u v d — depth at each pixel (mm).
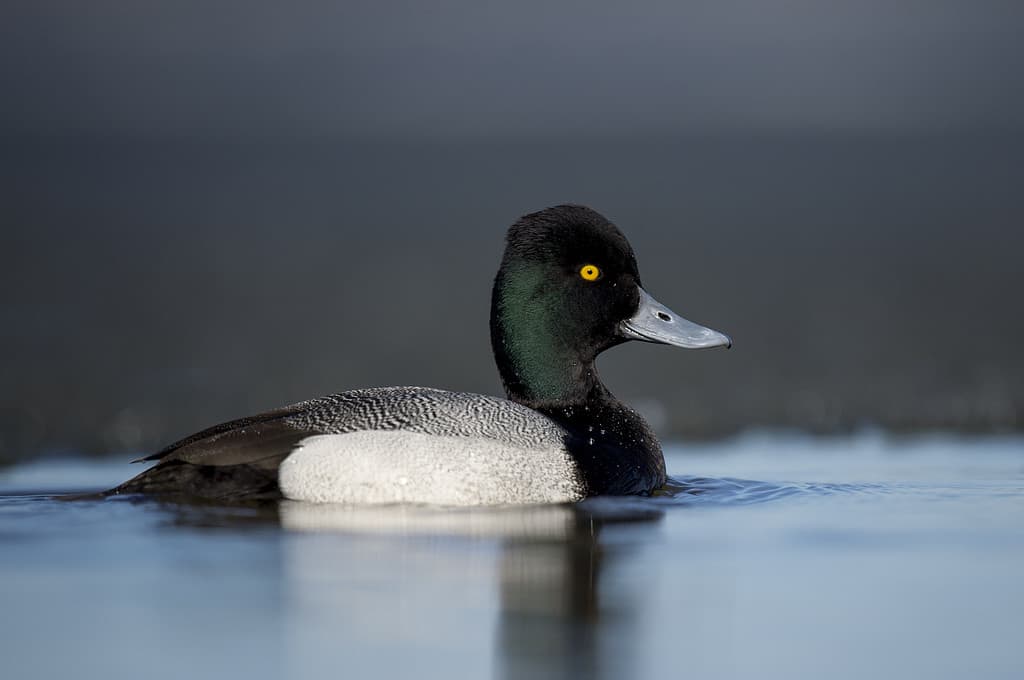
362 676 6691
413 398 10164
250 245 20859
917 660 6996
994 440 14586
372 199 22766
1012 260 20609
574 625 7375
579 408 10953
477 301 18984
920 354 17797
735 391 16672
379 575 8102
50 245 20531
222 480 9609
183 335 17797
